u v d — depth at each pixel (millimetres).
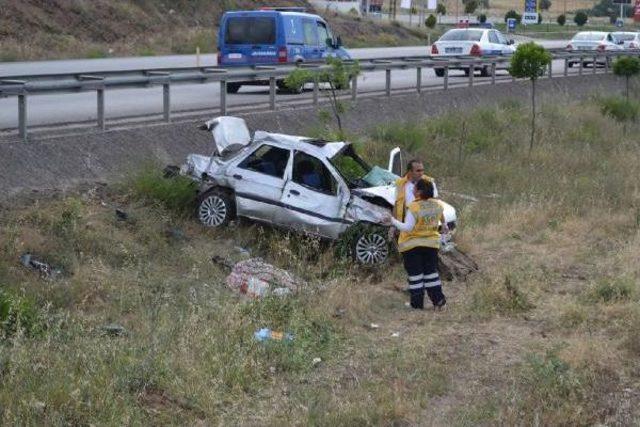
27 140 13773
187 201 13617
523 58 22703
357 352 9562
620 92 32875
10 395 7484
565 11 111562
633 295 11602
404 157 18938
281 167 13344
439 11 92312
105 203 13109
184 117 17250
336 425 7727
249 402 8156
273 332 9781
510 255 13922
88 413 7461
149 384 8109
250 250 12883
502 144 21875
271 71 18688
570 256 13930
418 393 8469
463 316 10953
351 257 12836
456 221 13672
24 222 11773
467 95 25500
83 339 8797
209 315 9883
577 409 8148
